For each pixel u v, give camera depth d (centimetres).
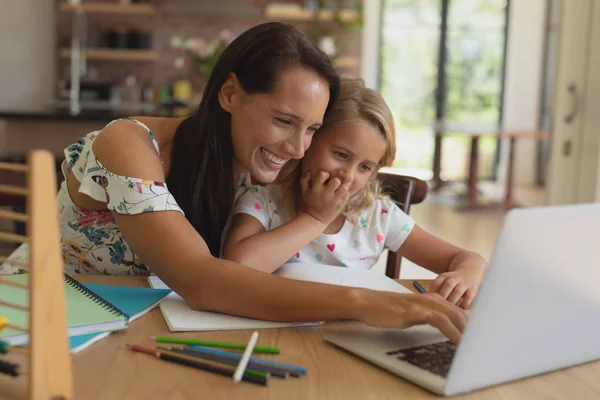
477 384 73
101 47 691
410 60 816
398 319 85
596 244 73
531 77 803
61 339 64
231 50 107
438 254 136
